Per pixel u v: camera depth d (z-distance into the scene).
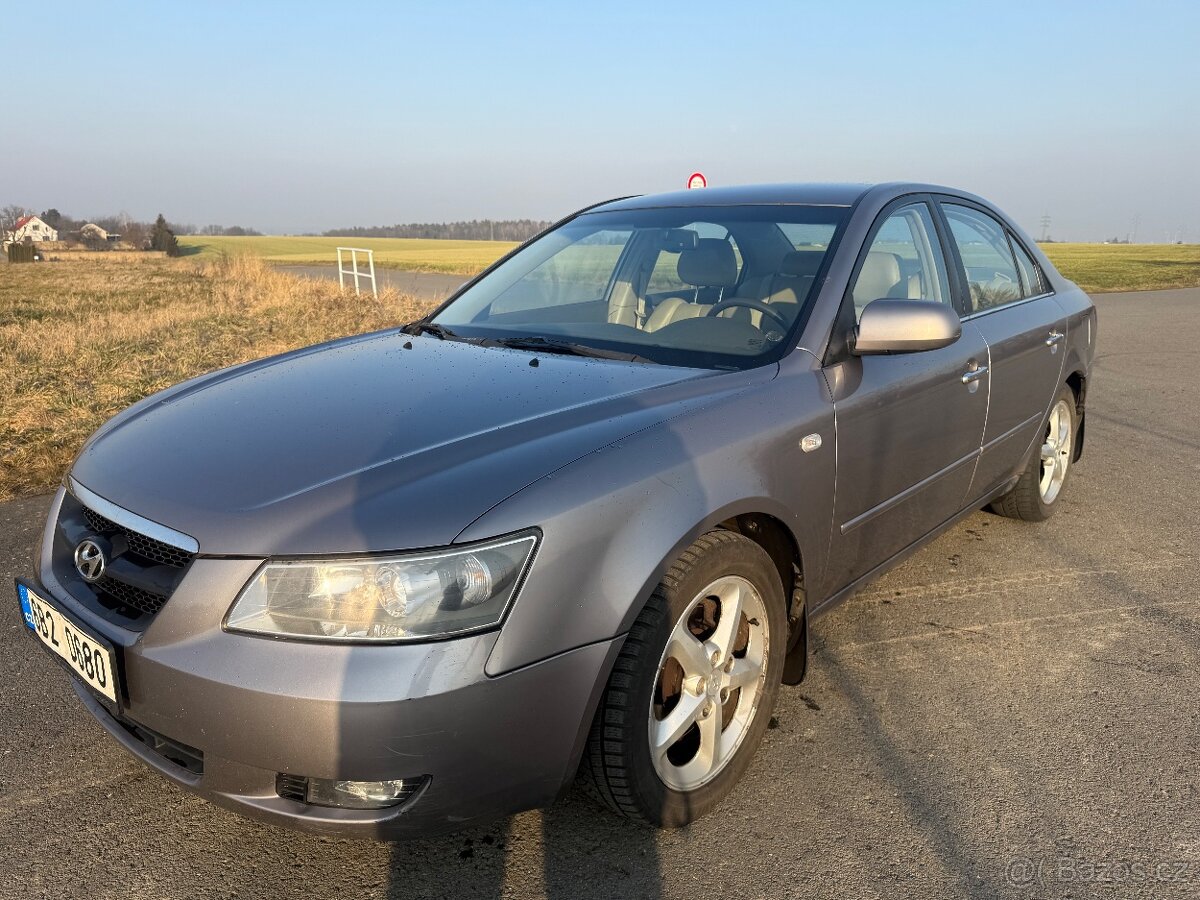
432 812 1.80
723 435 2.22
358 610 1.73
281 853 2.18
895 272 3.06
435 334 3.24
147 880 2.08
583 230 3.64
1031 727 2.69
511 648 1.78
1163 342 11.37
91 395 7.14
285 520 1.83
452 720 1.74
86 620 2.00
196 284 22.52
